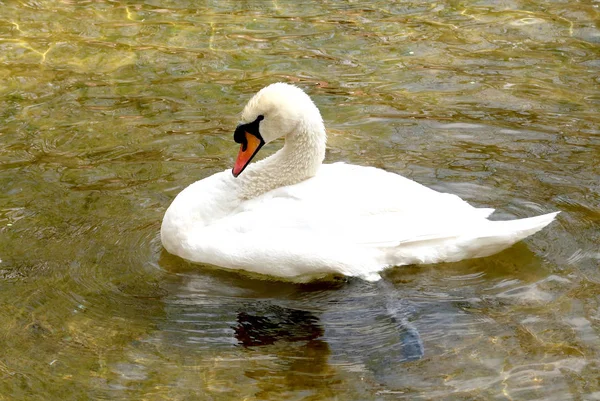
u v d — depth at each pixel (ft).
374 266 36.50
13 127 49.90
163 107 51.96
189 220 38.40
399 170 44.68
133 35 61.41
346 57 57.88
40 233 40.14
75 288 36.47
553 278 36.35
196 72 56.18
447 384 30.78
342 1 66.44
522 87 53.31
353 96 52.85
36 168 45.57
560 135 47.75
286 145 39.22
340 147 47.03
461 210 37.32
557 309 34.42
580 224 39.88
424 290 35.91
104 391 30.76
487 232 36.29
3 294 35.99
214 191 39.29
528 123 49.14
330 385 31.04
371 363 32.14
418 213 36.94
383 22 62.85
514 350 32.27
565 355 31.86
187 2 66.69
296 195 37.47
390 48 59.00
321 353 32.78
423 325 33.91
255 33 61.36
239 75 55.72
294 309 35.40
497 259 37.65
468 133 48.26
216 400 30.32
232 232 37.65
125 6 66.03
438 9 64.69
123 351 32.83
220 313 35.17
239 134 39.27
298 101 38.47
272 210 37.32
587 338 32.71
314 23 62.90
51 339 33.42
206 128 49.47
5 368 31.86
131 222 41.01
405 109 51.13
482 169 44.62
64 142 48.26
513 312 34.42
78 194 43.19
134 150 47.29
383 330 33.99
